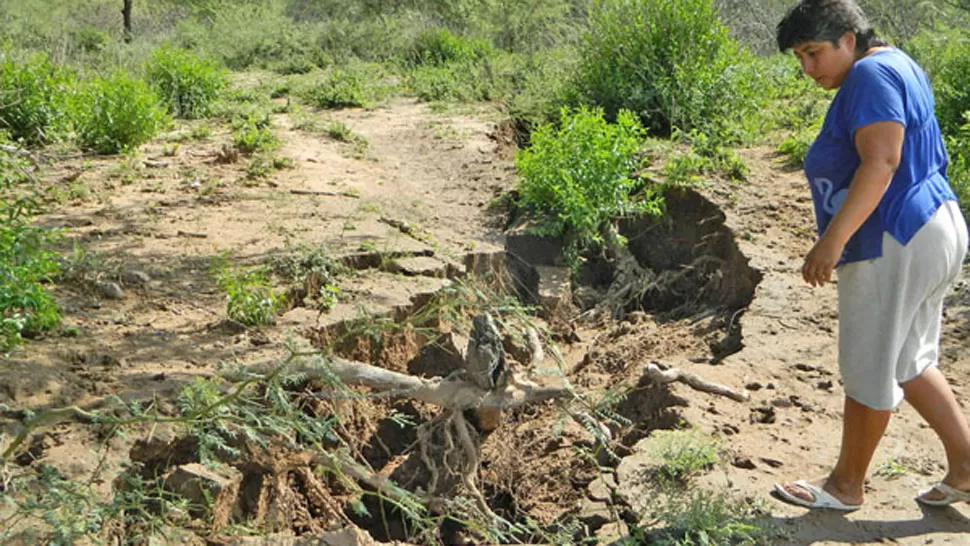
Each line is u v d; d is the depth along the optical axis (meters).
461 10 26.12
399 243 8.40
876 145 3.89
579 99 13.82
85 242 8.16
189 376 5.50
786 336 6.77
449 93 17.20
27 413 4.82
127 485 4.43
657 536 4.34
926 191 4.06
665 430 5.49
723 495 4.48
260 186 10.41
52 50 19.16
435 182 11.30
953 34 14.30
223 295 7.00
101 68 18.25
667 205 10.05
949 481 4.45
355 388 5.82
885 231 4.03
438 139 13.47
